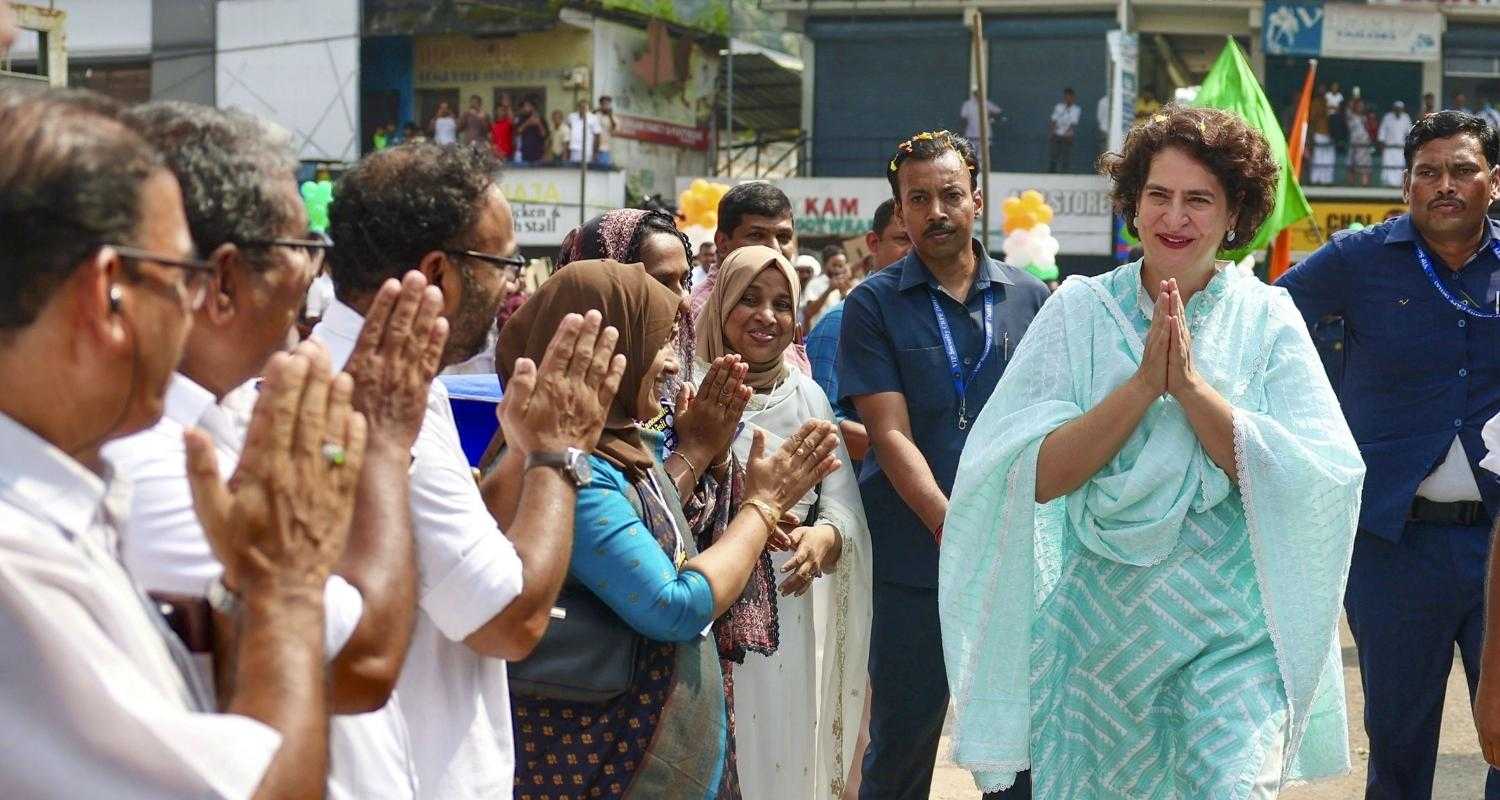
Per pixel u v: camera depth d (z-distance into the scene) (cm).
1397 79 2841
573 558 315
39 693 157
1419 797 526
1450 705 710
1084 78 2775
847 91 2880
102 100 174
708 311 502
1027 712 402
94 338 165
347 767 244
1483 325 516
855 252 2017
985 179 1537
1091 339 404
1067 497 400
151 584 205
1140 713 389
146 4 3036
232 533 178
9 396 166
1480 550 509
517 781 323
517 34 2955
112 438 175
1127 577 390
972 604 407
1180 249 393
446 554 259
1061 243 2755
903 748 526
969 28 2803
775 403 495
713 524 409
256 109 2984
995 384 527
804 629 468
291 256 225
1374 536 520
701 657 334
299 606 179
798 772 464
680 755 325
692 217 1262
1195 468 385
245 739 166
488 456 344
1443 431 513
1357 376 534
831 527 480
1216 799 366
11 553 156
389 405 236
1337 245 540
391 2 2898
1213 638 384
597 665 317
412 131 2894
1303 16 2731
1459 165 512
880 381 521
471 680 276
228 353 224
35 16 1638
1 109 164
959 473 411
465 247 283
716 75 3212
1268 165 396
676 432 400
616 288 337
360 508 227
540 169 2867
